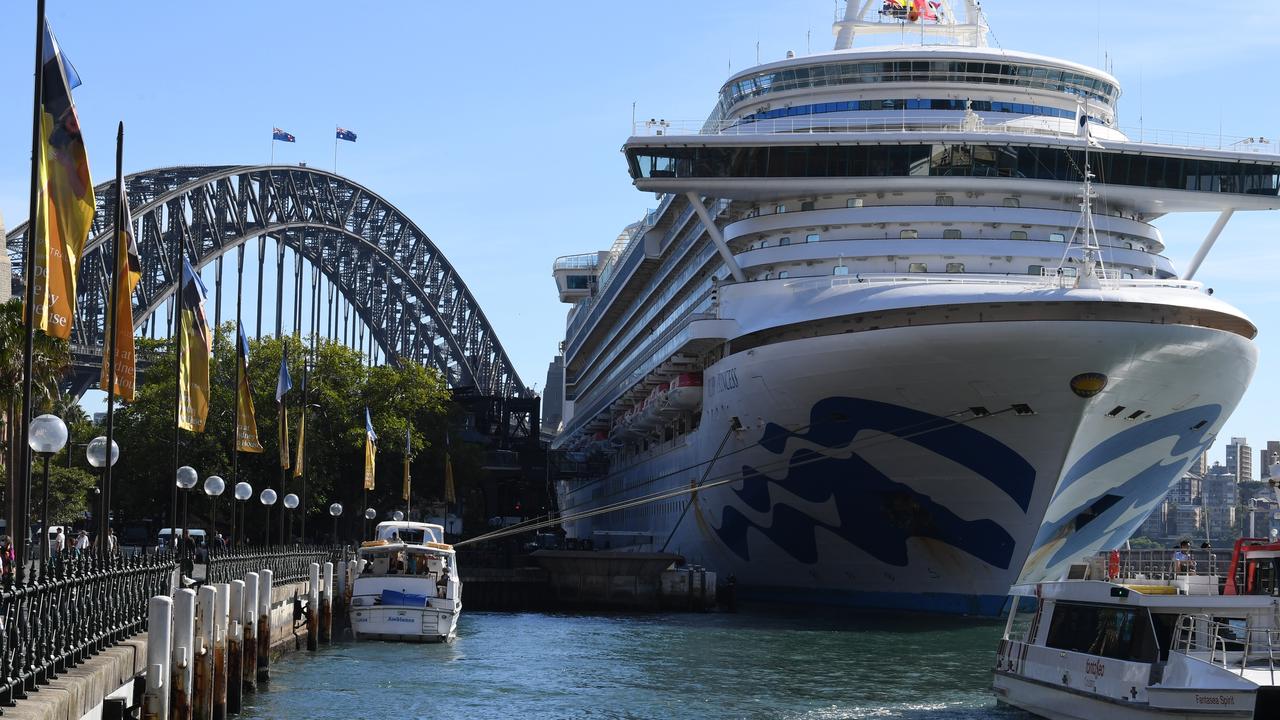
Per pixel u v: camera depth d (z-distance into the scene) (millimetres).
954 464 50875
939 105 60500
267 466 88250
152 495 88062
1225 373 49281
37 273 24234
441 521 115312
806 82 62000
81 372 130375
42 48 24375
